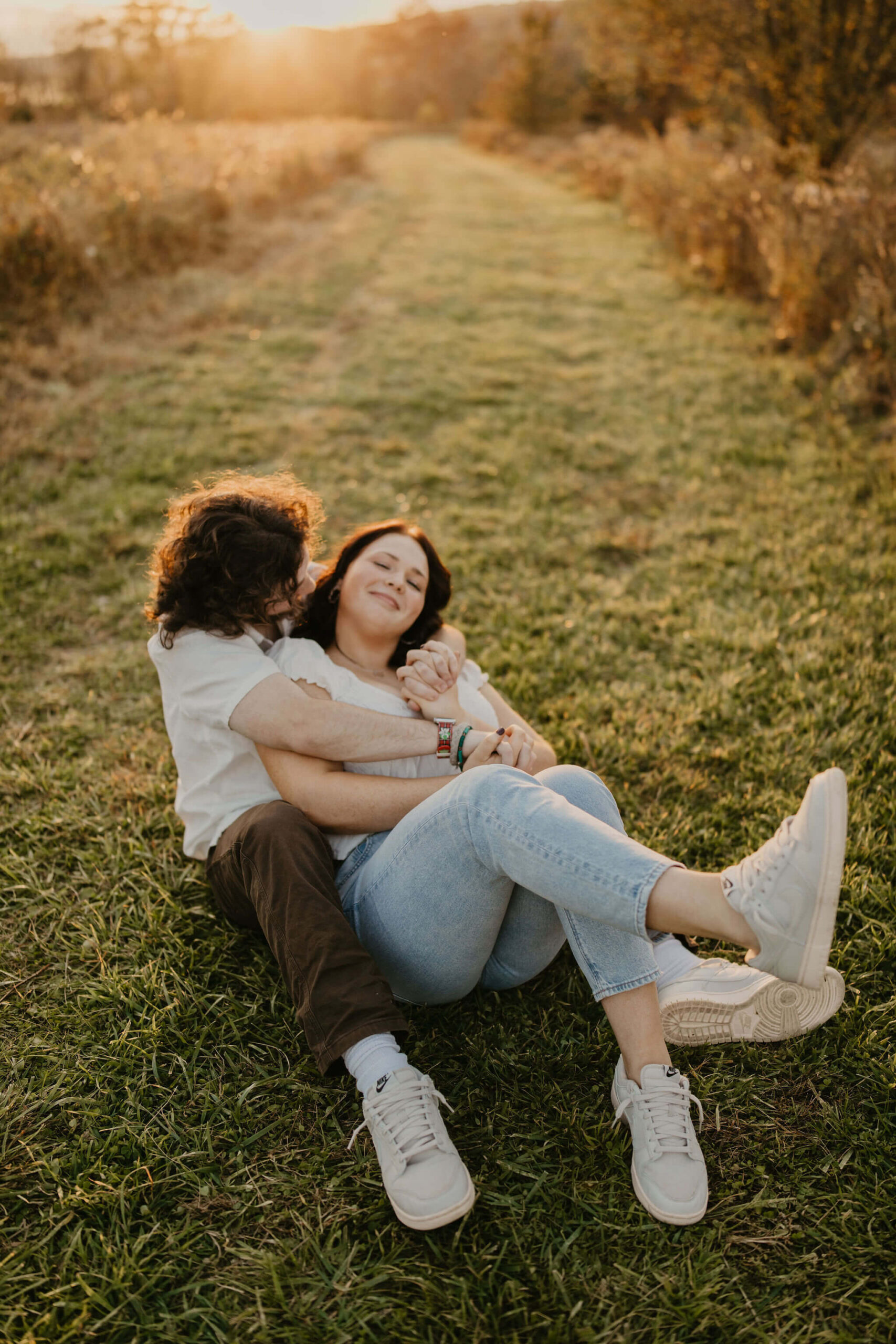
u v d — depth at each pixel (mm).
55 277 6617
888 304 5215
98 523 4039
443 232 11500
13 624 3361
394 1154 1474
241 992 1971
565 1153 1664
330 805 1745
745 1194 1589
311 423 5434
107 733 2852
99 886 2250
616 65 11047
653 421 5434
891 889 2166
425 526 4227
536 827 1487
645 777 2617
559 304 8148
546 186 16484
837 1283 1454
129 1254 1464
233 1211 1548
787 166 8180
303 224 11438
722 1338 1387
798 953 1385
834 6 8133
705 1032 1796
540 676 3109
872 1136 1674
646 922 1475
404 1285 1448
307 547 1917
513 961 1835
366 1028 1530
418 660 1936
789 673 3049
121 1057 1798
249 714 1708
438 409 5684
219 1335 1366
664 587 3699
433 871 1603
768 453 4816
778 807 2475
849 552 3820
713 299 7879
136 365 6102
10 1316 1374
